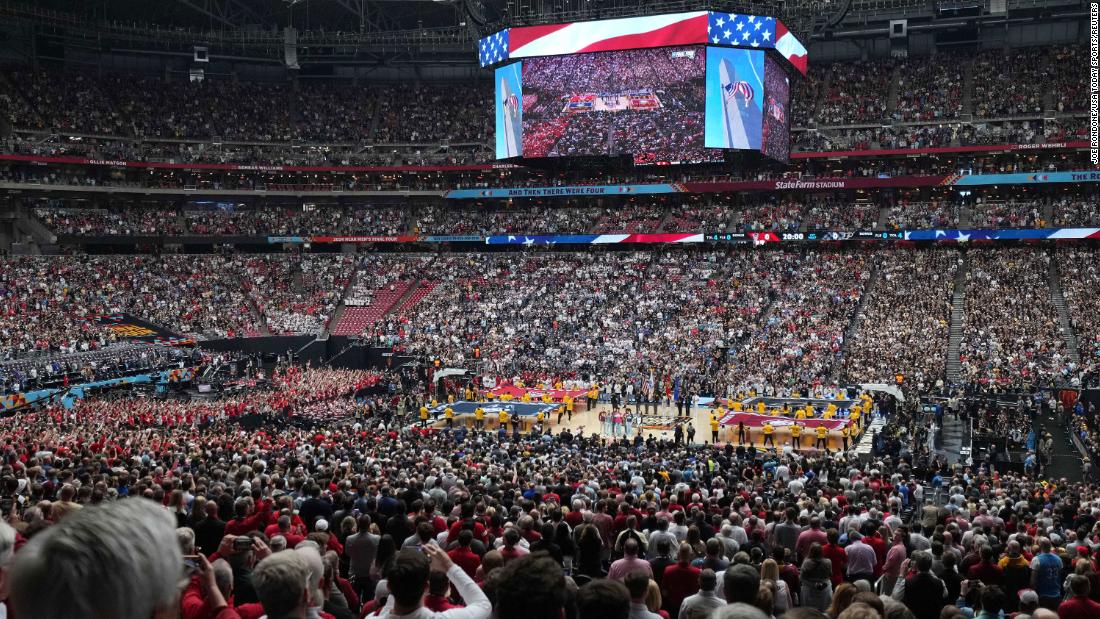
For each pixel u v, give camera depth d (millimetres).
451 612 6363
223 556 10320
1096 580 12570
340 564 15062
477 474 25703
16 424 47312
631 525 15953
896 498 23578
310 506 17609
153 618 3070
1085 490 31219
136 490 17438
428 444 39844
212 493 18000
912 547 15656
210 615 6281
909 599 10977
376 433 44406
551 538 13602
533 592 4805
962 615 9141
